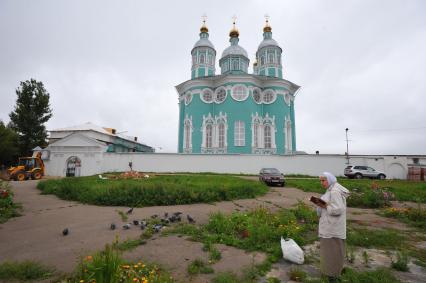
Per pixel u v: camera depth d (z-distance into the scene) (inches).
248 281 164.2
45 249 220.2
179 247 226.7
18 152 1584.6
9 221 320.2
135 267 168.1
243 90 1523.1
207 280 167.2
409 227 324.5
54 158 1331.2
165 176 895.7
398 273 185.8
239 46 1829.5
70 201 467.5
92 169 1298.0
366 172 1187.9
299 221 321.4
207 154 1298.0
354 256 212.8
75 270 175.2
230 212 371.9
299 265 194.4
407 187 753.0
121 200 427.8
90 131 1699.1
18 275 169.3
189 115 1603.1
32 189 625.3
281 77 1781.5
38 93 1727.4
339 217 163.6
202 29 1871.3
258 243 229.1
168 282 157.8
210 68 1800.0
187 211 382.0
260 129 1529.3
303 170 1268.5
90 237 253.4
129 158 1315.2
